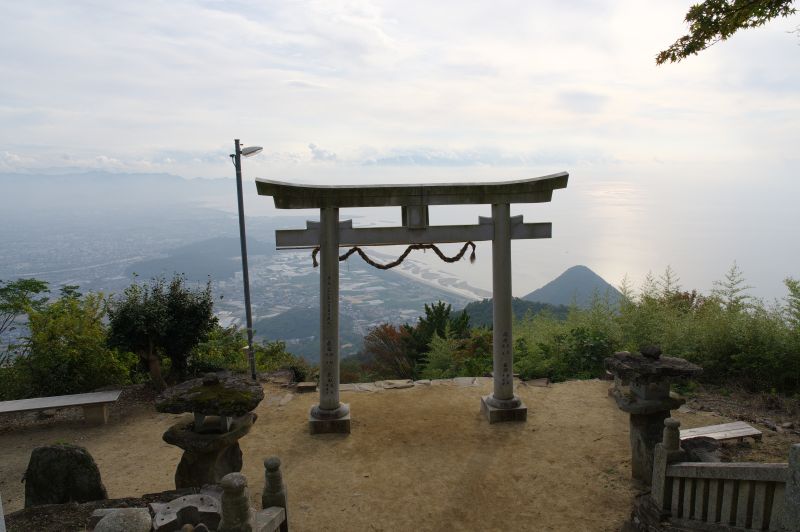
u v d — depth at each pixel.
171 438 5.50
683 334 9.88
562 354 10.83
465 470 6.86
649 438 6.30
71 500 5.42
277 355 14.88
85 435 8.23
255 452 7.46
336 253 7.96
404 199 7.99
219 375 6.19
